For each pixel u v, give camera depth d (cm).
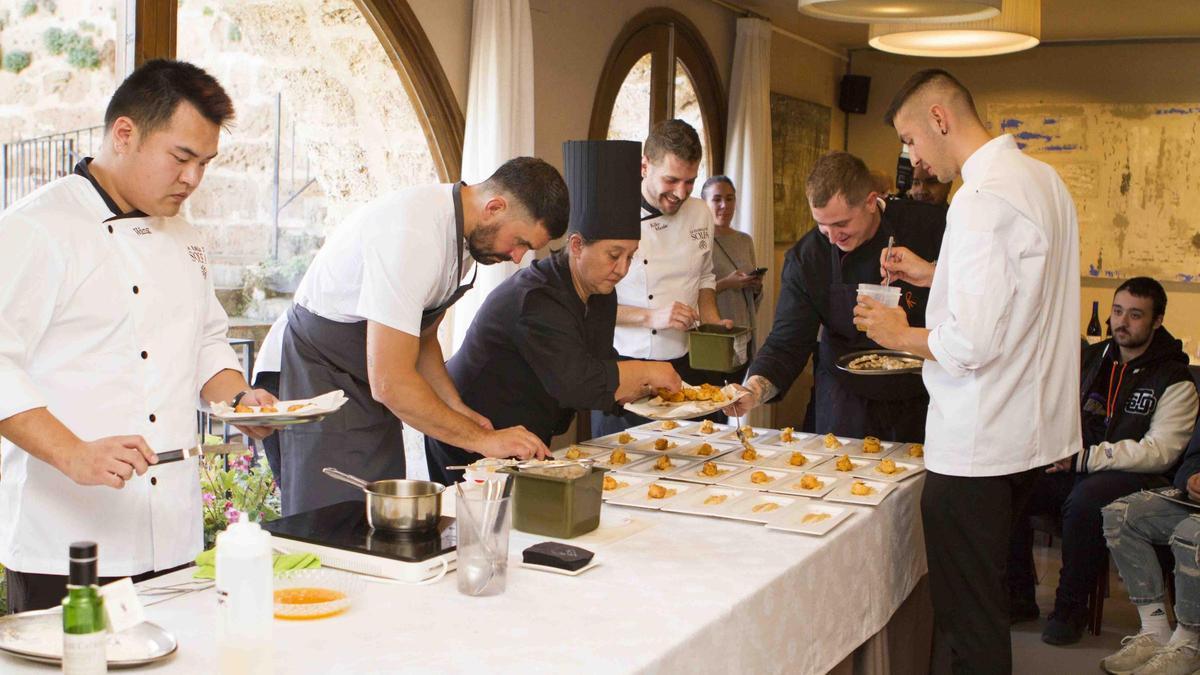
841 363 314
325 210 554
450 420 235
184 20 519
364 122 456
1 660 143
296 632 159
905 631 295
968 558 261
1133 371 415
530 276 277
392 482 200
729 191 531
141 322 200
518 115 443
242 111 531
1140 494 378
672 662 160
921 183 439
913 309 330
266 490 384
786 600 202
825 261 340
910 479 281
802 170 777
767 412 726
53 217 189
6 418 175
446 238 237
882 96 843
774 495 258
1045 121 784
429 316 255
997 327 243
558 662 151
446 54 435
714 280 439
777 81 741
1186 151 748
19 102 402
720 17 653
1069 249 265
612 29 543
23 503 194
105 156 196
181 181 195
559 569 193
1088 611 413
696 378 415
